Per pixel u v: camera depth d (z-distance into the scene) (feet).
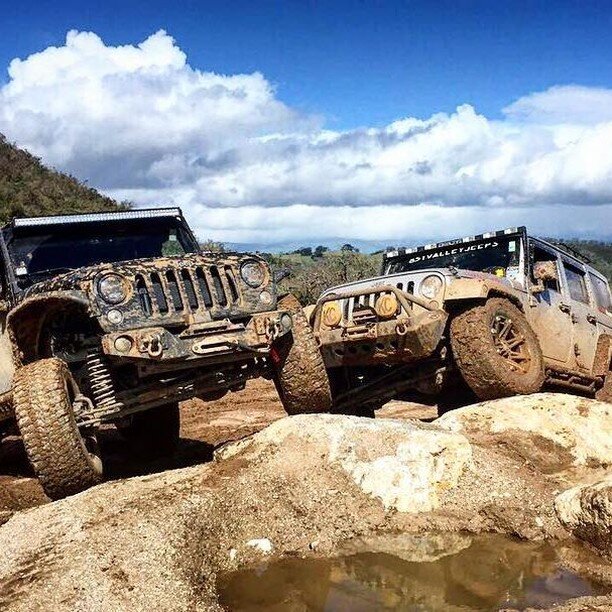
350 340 20.08
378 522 13.15
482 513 13.28
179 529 11.69
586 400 17.49
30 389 15.53
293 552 12.44
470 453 14.25
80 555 10.84
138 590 9.96
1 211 78.23
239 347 16.97
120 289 16.29
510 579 11.25
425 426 15.42
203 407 32.45
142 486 13.92
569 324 24.03
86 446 16.76
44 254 21.04
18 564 11.00
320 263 73.67
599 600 9.94
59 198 90.74
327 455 14.06
